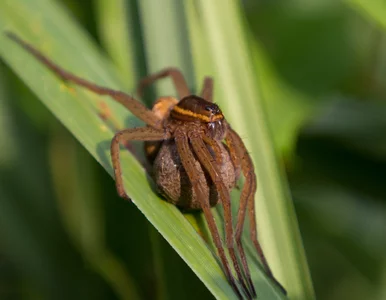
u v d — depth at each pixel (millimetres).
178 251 193
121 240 232
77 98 218
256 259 203
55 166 241
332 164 242
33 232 238
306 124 240
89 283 235
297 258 205
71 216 238
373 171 240
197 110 205
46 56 222
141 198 203
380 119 239
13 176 240
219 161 204
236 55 217
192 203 204
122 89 227
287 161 233
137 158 216
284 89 242
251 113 214
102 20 232
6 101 243
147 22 223
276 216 207
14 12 228
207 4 218
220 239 196
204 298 208
